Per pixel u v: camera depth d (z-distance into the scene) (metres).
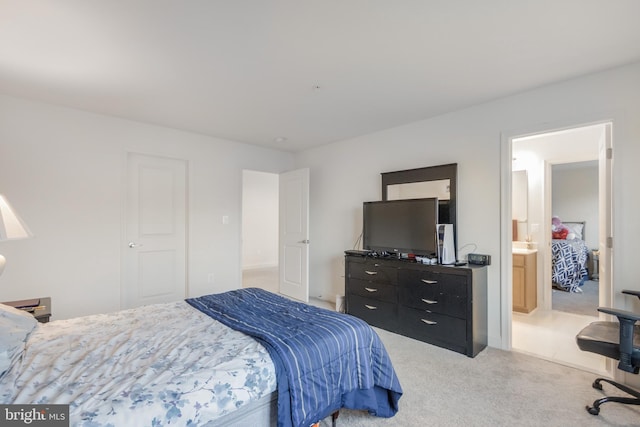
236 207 4.37
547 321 3.56
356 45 1.95
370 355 1.75
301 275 4.45
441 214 3.19
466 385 2.16
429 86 2.55
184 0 1.53
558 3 1.55
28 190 2.86
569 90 2.44
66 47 1.96
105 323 1.80
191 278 3.93
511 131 2.75
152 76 2.37
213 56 2.08
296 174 4.59
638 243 2.14
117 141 3.35
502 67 2.23
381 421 1.78
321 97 2.78
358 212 4.09
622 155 2.20
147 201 3.65
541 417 1.81
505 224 2.78
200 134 4.00
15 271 2.79
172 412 1.06
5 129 2.75
